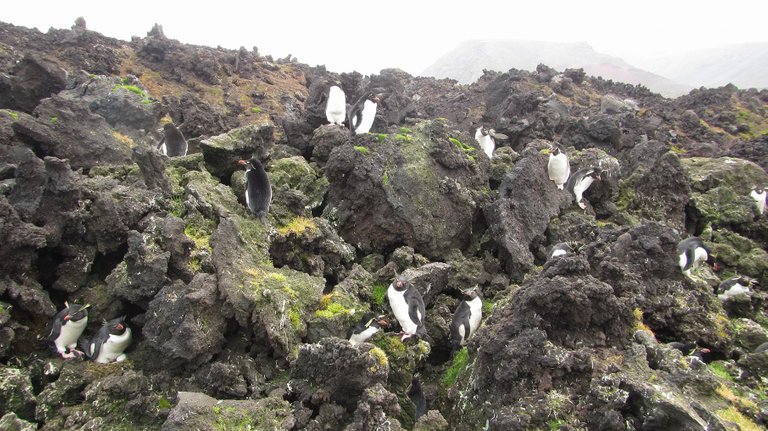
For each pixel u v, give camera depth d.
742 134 30.31
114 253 8.98
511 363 6.74
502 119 20.50
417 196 11.20
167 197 9.94
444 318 9.71
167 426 5.66
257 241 8.94
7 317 7.12
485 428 6.81
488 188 13.09
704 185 16.78
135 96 15.82
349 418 6.51
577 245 11.69
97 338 7.32
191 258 8.34
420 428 6.86
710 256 12.93
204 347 7.05
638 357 6.96
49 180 8.36
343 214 11.27
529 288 7.50
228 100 24.69
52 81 15.86
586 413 6.23
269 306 7.62
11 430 5.98
